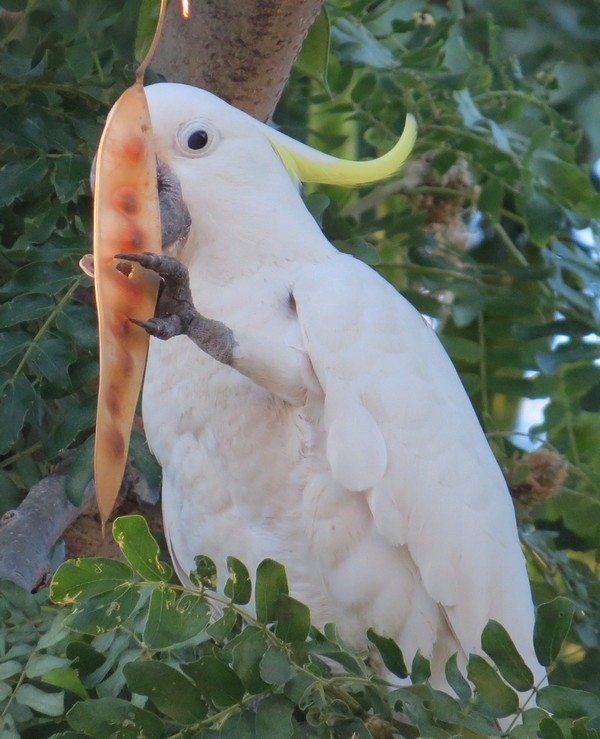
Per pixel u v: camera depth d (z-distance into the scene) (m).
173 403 6.56
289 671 5.10
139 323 5.40
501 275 9.47
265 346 6.11
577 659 8.35
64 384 7.14
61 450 7.11
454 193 9.52
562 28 10.91
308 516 6.40
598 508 9.00
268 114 8.73
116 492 5.38
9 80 7.82
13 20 8.52
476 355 9.52
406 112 9.55
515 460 8.80
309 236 6.66
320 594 6.54
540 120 10.22
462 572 6.41
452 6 9.73
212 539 6.63
